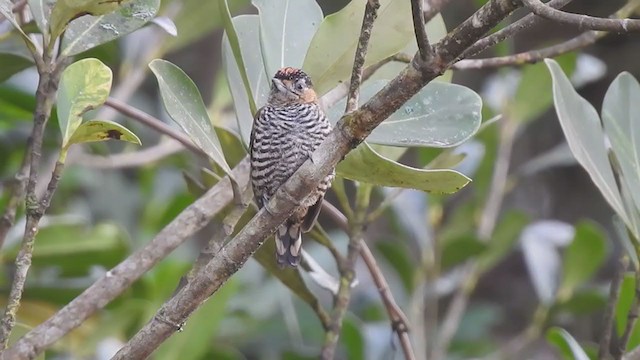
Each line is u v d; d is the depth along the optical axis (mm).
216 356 8750
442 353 9430
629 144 6375
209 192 6734
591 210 13438
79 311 6320
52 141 9016
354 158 5234
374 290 10719
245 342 10305
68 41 5824
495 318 11359
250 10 12039
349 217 6891
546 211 13500
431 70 4520
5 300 8062
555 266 9789
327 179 6203
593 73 9797
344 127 4832
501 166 9773
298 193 4949
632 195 6238
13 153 9430
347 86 7605
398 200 9750
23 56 7090
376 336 9047
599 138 6312
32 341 6164
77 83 5047
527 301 13656
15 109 8547
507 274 13844
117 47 9500
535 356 12359
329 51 6211
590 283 12852
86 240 8266
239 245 5020
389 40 6121
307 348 9422
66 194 10539
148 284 8477
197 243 12852
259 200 7172
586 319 12133
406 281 9516
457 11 13539
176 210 9547
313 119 7020
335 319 6707
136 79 9766
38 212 4816
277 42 6762
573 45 7230
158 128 7520
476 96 6117
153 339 5086
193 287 5055
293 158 6945
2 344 4742
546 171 13625
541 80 9359
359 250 6930
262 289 10133
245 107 6902
